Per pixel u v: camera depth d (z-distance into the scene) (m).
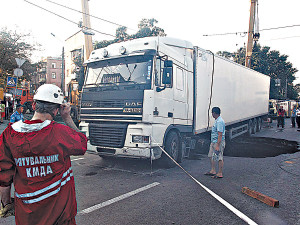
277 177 5.90
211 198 4.48
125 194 4.61
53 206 1.71
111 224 3.43
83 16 16.11
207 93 8.54
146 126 5.71
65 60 36.69
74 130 1.92
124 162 7.27
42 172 1.68
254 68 34.75
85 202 4.19
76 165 6.85
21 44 22.44
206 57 8.47
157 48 6.11
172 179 5.64
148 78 5.86
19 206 1.68
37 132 1.68
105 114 6.12
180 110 7.05
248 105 13.45
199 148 9.14
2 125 14.71
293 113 18.84
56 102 1.82
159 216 3.72
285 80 46.12
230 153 9.12
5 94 21.77
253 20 22.47
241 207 4.09
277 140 12.45
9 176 1.71
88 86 6.64
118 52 6.48
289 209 4.04
